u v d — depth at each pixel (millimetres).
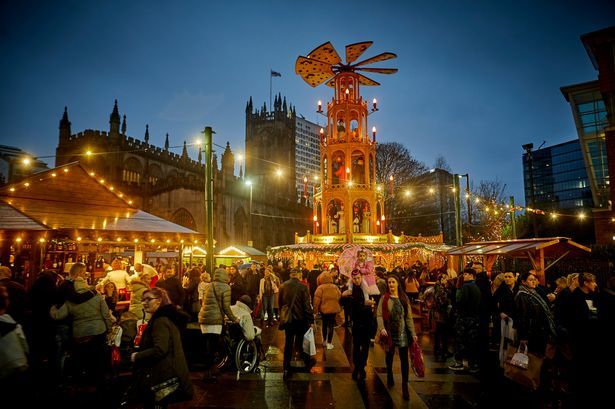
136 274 11227
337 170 30344
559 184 87750
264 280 14734
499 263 21875
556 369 6922
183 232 14875
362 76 31016
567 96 29906
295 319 8055
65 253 17266
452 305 10250
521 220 43406
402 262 26719
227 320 8594
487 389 7180
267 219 62312
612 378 6727
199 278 10234
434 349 9961
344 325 14648
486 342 8266
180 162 64875
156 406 4324
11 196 13414
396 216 50094
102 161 54000
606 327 6766
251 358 8469
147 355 4328
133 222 14812
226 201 51781
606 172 29328
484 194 44750
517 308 6824
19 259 15609
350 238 27656
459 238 18859
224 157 64438
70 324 6957
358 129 30297
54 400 6594
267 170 98188
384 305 7090
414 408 6250
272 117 102000
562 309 7172
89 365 7008
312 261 26875
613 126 23188
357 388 7250
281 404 6430
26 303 6906
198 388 7246
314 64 28438
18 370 4238
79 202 14945
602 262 15398
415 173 50656
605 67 24141
